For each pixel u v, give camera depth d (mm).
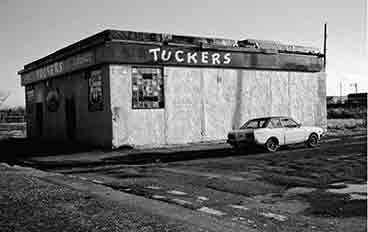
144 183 9961
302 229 6035
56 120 25156
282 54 24016
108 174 11820
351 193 8422
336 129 28453
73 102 22672
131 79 19234
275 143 16703
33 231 5621
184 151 17641
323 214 6898
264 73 23438
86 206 7090
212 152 17016
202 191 8898
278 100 24031
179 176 11000
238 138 16625
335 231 5938
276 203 7742
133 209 6914
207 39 21344
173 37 20234
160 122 19938
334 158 13484
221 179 10359
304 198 8109
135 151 17969
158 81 19938
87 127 21047
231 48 21906
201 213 6832
